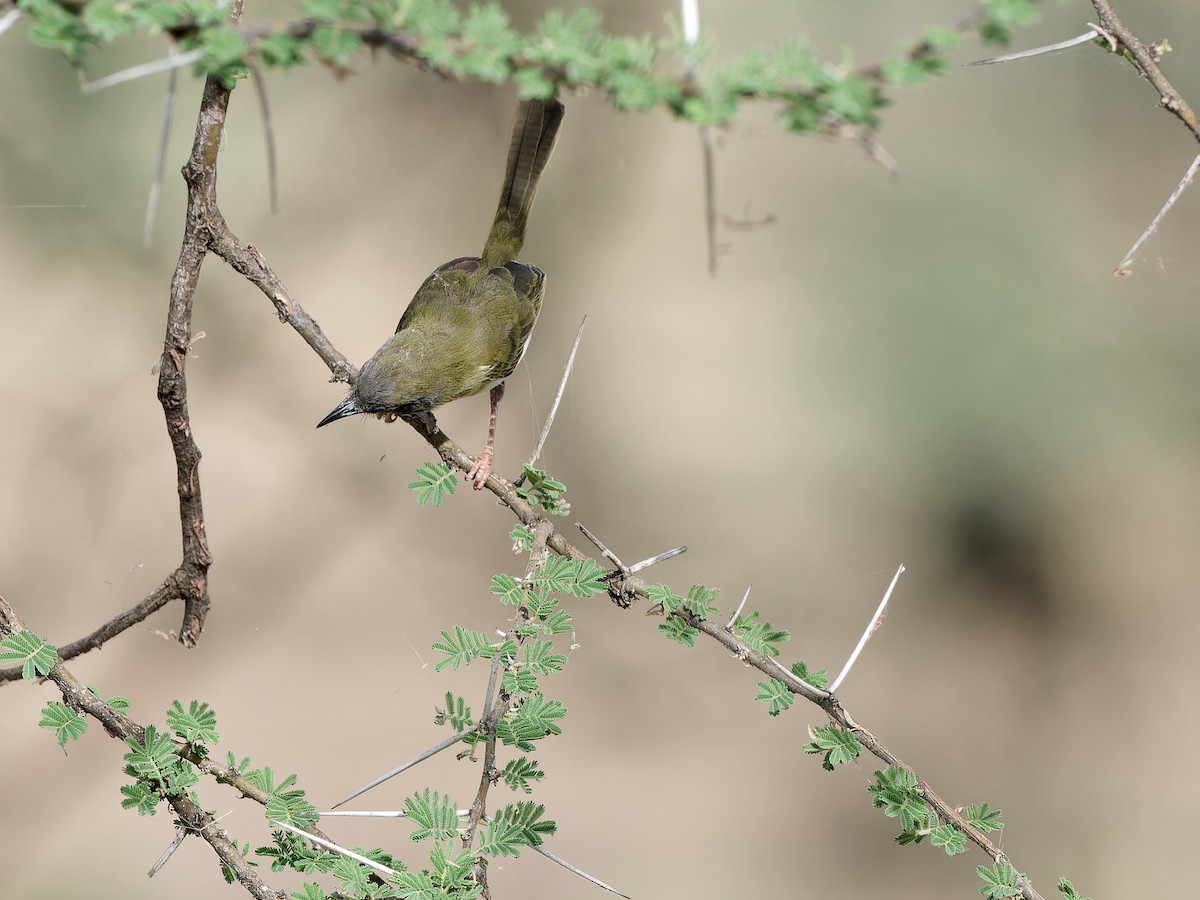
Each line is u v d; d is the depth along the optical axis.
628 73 2.90
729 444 14.95
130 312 13.20
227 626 13.52
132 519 13.35
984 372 13.86
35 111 11.77
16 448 12.99
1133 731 13.91
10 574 12.78
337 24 2.93
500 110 14.14
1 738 12.37
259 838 12.14
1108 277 13.59
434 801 3.77
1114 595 14.52
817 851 13.35
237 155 13.62
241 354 13.90
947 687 14.34
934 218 13.94
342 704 13.36
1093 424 13.80
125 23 2.91
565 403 15.12
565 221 14.52
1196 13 12.89
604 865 12.77
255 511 13.86
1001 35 2.82
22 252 12.53
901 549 14.72
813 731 4.07
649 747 14.05
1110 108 13.41
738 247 14.47
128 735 3.92
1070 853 13.24
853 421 14.52
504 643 3.81
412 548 14.28
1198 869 12.76
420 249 14.33
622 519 14.91
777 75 2.88
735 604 14.45
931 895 13.06
